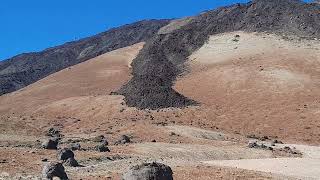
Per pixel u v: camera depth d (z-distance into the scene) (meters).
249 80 150.50
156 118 114.25
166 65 179.25
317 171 47.41
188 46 198.38
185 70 173.88
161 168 28.66
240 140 89.00
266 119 116.50
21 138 64.06
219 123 113.88
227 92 143.50
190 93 145.50
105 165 42.12
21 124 80.06
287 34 192.75
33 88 180.50
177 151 62.09
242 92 141.88
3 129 72.00
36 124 99.56
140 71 182.50
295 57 167.75
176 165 44.12
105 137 77.38
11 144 57.59
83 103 135.25
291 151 74.62
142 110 122.69
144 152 58.72
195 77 161.88
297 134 104.00
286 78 148.75
